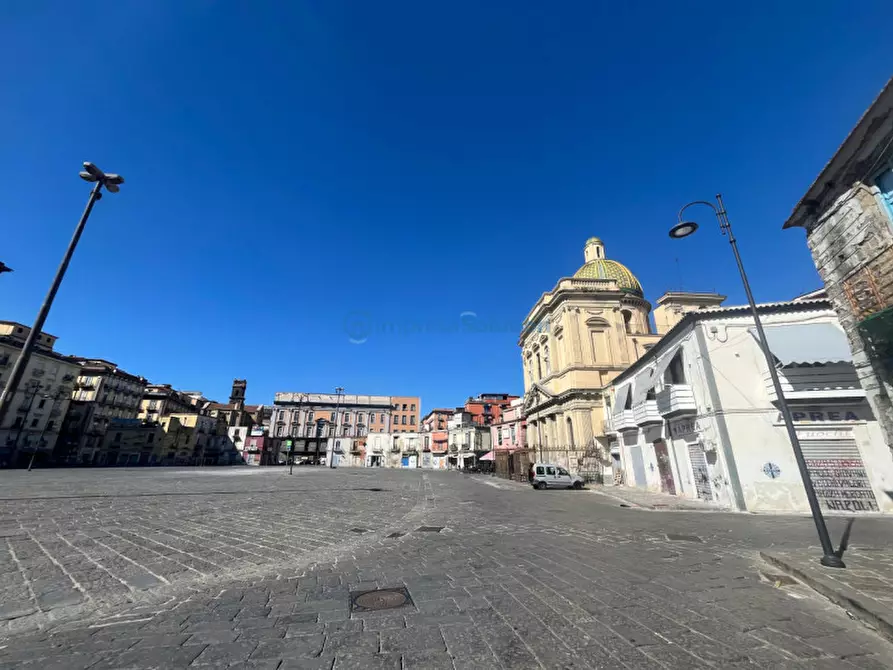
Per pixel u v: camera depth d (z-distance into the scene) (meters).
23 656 3.33
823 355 13.03
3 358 51.31
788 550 7.14
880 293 6.59
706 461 15.49
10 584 5.07
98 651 3.43
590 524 10.66
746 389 14.56
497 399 77.25
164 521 9.82
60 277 8.30
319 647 3.54
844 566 5.72
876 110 6.22
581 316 35.50
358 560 6.58
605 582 5.46
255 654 3.41
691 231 9.17
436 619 4.17
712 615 4.33
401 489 21.86
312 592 4.99
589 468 29.05
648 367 20.84
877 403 6.84
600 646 3.60
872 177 6.68
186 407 87.00
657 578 5.65
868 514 12.23
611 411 27.12
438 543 7.99
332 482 26.20
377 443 81.88
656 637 3.79
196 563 6.22
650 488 20.88
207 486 20.61
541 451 33.75
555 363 38.03
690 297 38.50
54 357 57.75
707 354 15.20
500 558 6.79
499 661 3.33
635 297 39.56
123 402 71.38
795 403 13.72
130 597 4.75
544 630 3.92
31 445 54.06
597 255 45.50
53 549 6.82
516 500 17.48
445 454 74.25
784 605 4.64
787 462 13.62
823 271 7.69
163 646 3.54
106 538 7.76
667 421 18.75
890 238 6.43
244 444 85.81
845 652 3.54
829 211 7.43
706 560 6.68
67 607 4.41
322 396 89.81
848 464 13.01
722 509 13.79
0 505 11.61
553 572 5.93
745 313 15.25
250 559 6.52
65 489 17.22
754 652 3.52
